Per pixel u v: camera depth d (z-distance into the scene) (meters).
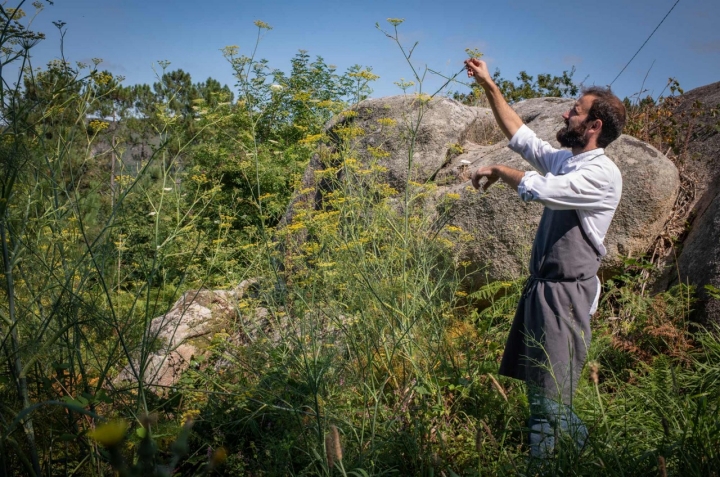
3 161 2.19
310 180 5.27
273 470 2.48
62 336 2.48
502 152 4.90
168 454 2.61
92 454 2.28
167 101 3.25
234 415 2.98
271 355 3.09
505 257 4.38
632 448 2.31
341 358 2.96
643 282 4.13
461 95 6.91
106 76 2.71
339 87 7.66
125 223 2.76
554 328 2.53
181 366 3.77
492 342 3.60
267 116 6.45
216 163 6.95
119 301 2.96
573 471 2.04
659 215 4.11
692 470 1.97
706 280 3.77
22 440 2.22
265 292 3.47
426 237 3.87
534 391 2.52
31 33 2.22
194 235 3.62
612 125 2.60
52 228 2.58
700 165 4.58
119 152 3.06
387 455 2.54
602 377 3.39
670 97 5.55
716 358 3.32
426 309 3.22
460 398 3.04
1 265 2.35
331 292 3.26
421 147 5.08
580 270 2.55
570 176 2.52
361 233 3.49
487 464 2.44
